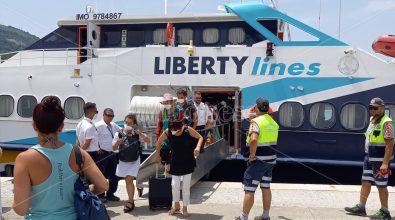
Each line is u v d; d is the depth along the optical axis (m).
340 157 10.23
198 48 11.02
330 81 10.33
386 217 6.29
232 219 6.34
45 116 2.76
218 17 12.27
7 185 8.63
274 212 6.76
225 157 10.77
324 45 10.41
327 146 10.30
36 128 2.79
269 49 10.55
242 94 10.73
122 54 11.46
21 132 12.10
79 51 13.09
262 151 5.88
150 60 11.30
